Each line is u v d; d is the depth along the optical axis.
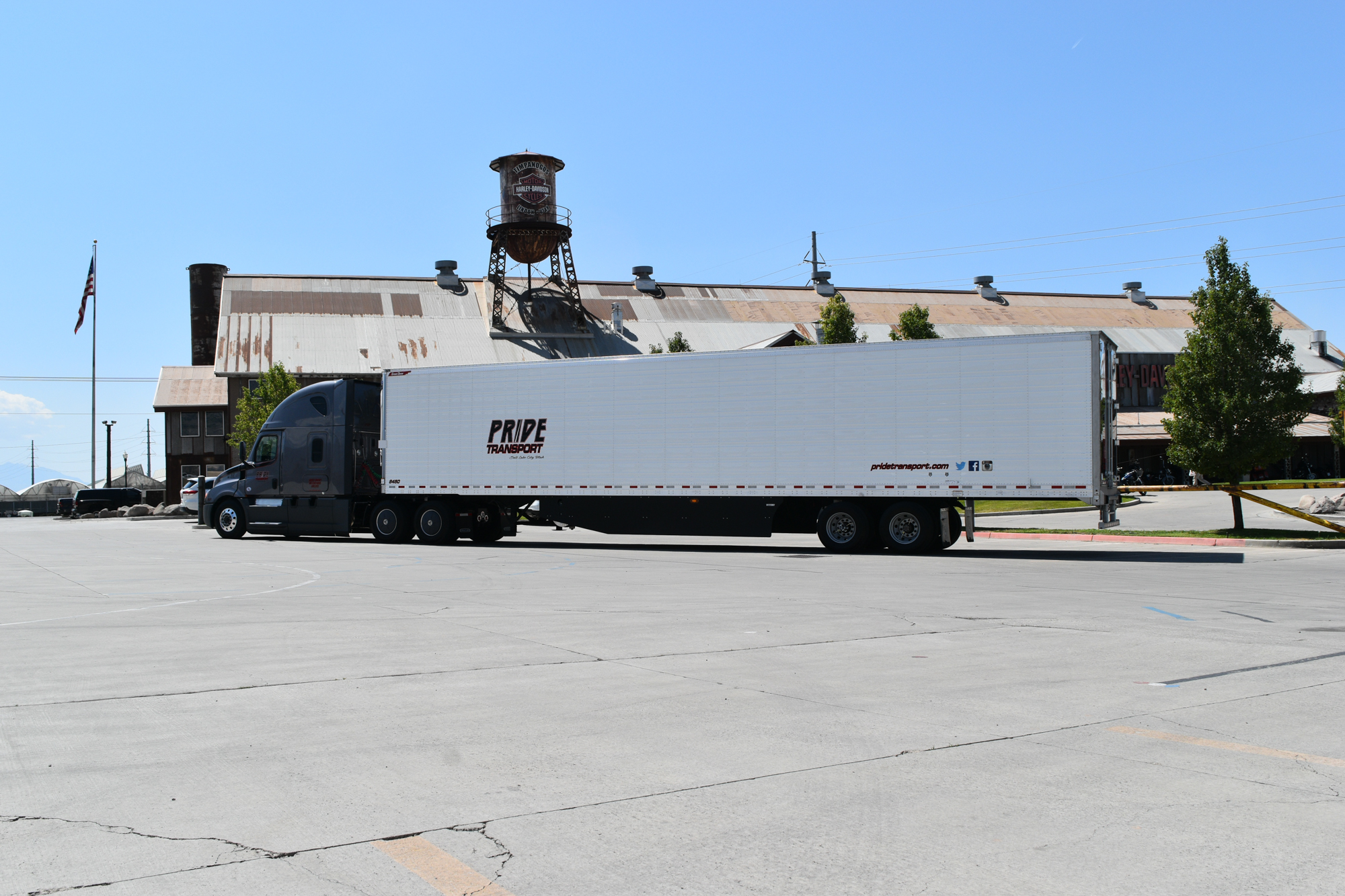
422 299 55.12
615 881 3.68
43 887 3.58
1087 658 8.09
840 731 5.79
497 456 23.00
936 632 9.50
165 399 57.25
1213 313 22.53
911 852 3.95
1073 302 64.25
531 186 52.56
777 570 16.33
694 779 4.88
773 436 20.58
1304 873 3.73
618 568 16.84
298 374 48.03
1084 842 4.04
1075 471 18.36
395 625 9.96
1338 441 38.44
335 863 3.83
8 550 22.48
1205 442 22.41
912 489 19.47
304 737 5.64
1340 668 7.64
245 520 26.34
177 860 3.84
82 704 6.43
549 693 6.79
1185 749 5.38
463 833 4.15
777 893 3.57
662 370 21.53
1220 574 15.27
